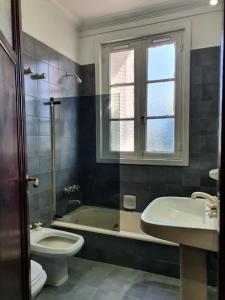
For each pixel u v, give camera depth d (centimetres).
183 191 249
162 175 256
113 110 274
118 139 274
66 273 200
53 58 241
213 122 233
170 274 197
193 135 242
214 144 234
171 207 176
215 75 230
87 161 285
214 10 226
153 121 263
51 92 240
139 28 257
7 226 84
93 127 281
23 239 104
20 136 102
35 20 215
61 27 253
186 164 246
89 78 285
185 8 235
